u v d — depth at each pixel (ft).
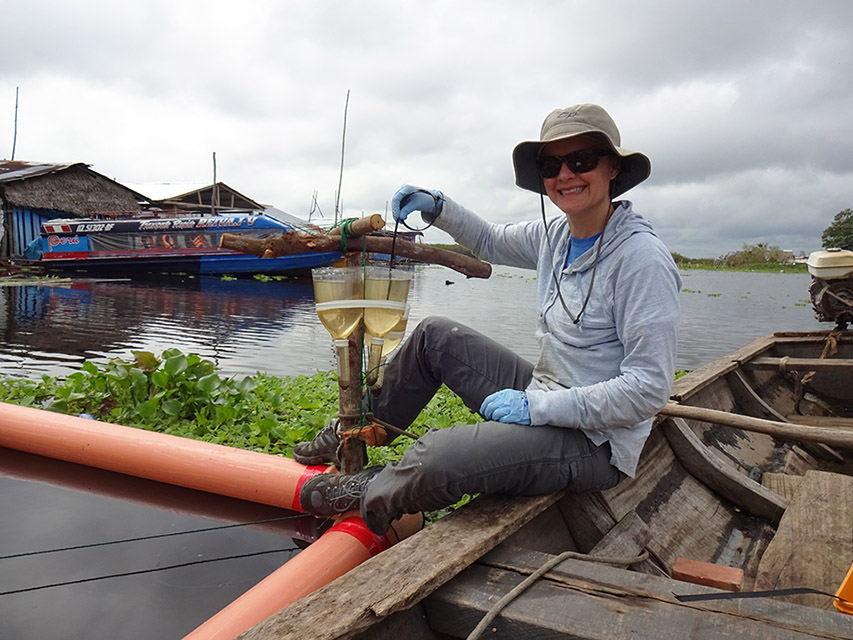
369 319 7.90
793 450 15.47
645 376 6.94
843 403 21.71
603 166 7.43
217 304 53.83
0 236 83.92
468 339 8.70
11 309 45.73
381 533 7.91
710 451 11.68
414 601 5.40
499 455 7.02
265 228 78.43
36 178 85.56
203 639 6.64
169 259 81.46
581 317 7.59
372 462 13.50
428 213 9.36
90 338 34.09
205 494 11.82
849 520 9.59
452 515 7.00
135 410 15.98
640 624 5.21
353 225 7.74
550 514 8.32
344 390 8.46
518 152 7.81
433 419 16.51
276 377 23.85
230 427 15.57
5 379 19.62
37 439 12.24
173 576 9.32
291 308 52.31
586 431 7.45
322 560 7.79
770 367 18.75
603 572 6.08
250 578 9.34
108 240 81.61
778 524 10.50
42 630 7.98
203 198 112.37
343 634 4.89
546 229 8.38
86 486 12.10
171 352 17.83
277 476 10.41
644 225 7.45
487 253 9.80
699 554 9.65
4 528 10.56
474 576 6.16
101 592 8.86
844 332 23.09
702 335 46.98
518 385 8.59
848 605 6.01
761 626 5.12
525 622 5.31
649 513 9.71
